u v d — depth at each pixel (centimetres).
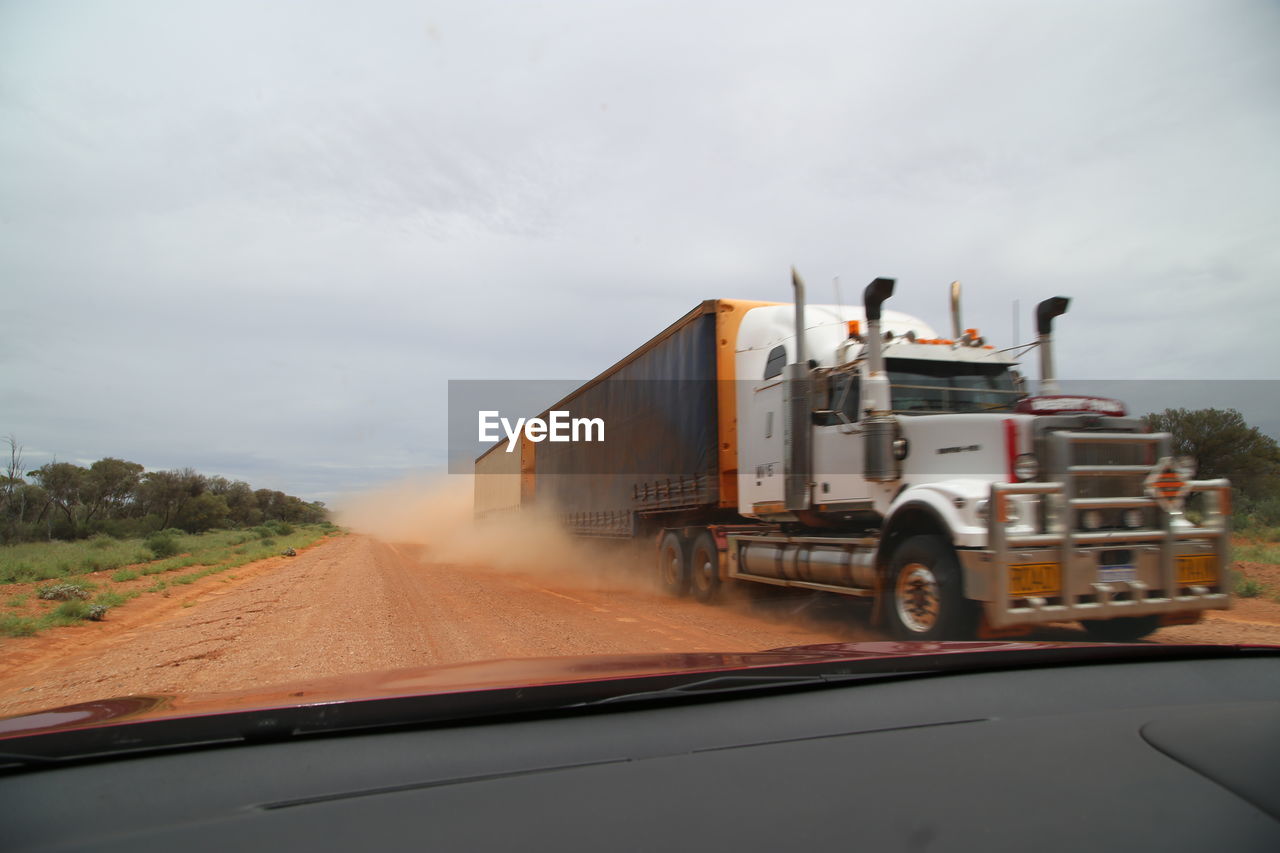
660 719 277
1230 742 237
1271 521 2072
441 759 238
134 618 1297
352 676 312
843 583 863
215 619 1209
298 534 6053
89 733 230
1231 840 180
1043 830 186
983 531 646
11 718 252
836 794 209
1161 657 376
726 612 1098
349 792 213
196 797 210
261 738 246
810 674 316
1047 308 912
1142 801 201
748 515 1094
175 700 269
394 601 1319
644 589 1473
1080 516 656
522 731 262
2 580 2030
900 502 745
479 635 912
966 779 218
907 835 184
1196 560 676
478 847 181
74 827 193
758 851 177
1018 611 623
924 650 357
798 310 958
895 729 267
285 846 182
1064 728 262
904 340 874
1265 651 389
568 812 199
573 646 818
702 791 212
